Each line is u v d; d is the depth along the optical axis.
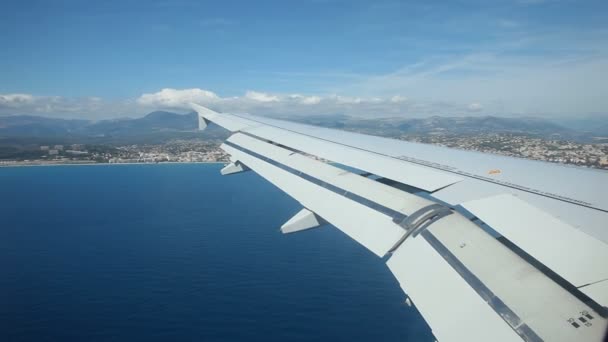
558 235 5.78
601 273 4.70
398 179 10.23
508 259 5.71
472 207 7.30
